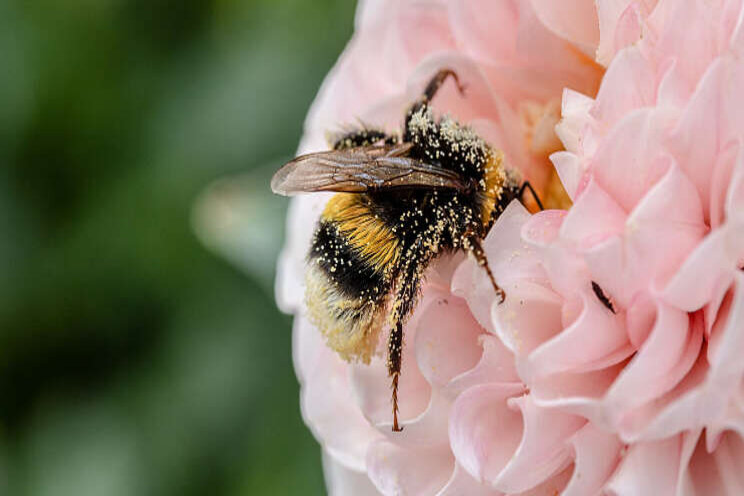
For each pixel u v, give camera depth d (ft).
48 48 0.68
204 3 0.68
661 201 0.46
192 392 0.66
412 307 0.51
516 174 0.52
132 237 0.68
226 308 0.67
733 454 0.48
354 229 0.52
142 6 0.68
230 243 0.62
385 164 0.51
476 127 0.52
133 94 0.68
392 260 0.52
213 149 0.67
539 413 0.48
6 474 0.67
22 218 0.68
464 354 0.50
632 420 0.46
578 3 0.51
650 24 0.48
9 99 0.68
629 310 0.47
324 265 0.52
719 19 0.47
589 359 0.47
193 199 0.67
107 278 0.68
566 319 0.48
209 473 0.66
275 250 0.61
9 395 0.68
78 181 0.69
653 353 0.46
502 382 0.49
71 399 0.68
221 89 0.67
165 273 0.68
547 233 0.48
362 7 0.57
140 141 0.68
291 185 0.51
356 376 0.51
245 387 0.66
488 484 0.48
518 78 0.52
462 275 0.49
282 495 0.64
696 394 0.46
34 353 0.68
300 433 0.64
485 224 0.51
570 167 0.48
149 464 0.66
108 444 0.67
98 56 0.68
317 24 0.66
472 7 0.52
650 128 0.47
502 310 0.48
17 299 0.68
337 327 0.51
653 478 0.47
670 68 0.47
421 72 0.52
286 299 0.56
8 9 0.68
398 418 0.51
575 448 0.47
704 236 0.47
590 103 0.49
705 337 0.47
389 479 0.50
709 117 0.46
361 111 0.54
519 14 0.51
